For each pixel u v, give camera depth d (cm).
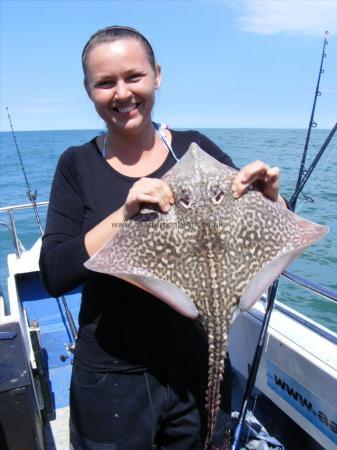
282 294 723
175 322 204
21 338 290
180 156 217
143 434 210
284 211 192
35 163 3550
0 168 3238
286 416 317
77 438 220
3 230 1422
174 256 178
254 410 326
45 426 352
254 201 186
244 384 346
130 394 206
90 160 211
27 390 249
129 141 207
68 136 8950
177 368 207
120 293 200
